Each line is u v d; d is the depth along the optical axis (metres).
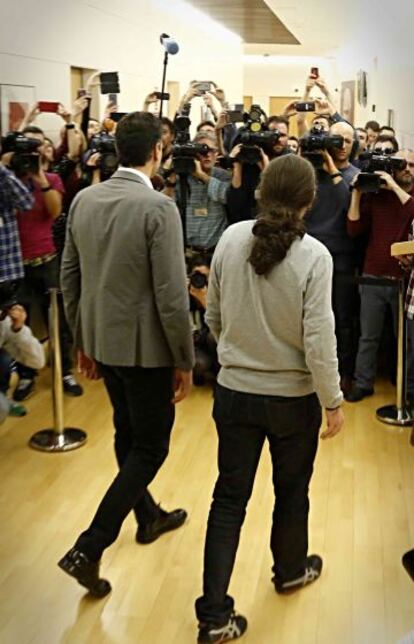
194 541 2.82
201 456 3.56
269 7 8.12
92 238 2.29
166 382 2.38
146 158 2.29
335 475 3.37
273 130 4.23
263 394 2.09
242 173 4.11
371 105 9.95
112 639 2.30
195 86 5.50
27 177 4.08
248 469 2.20
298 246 1.99
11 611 2.42
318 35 10.73
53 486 3.25
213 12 8.73
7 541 2.82
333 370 2.02
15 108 4.61
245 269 2.05
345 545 2.80
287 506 2.35
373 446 3.69
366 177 3.87
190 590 2.54
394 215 4.02
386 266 4.08
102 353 2.34
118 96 6.35
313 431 2.19
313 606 2.45
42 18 4.92
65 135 4.72
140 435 2.42
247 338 2.08
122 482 2.41
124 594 2.51
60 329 4.23
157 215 2.21
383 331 4.68
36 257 4.21
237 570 2.64
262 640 2.29
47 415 4.06
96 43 5.89
